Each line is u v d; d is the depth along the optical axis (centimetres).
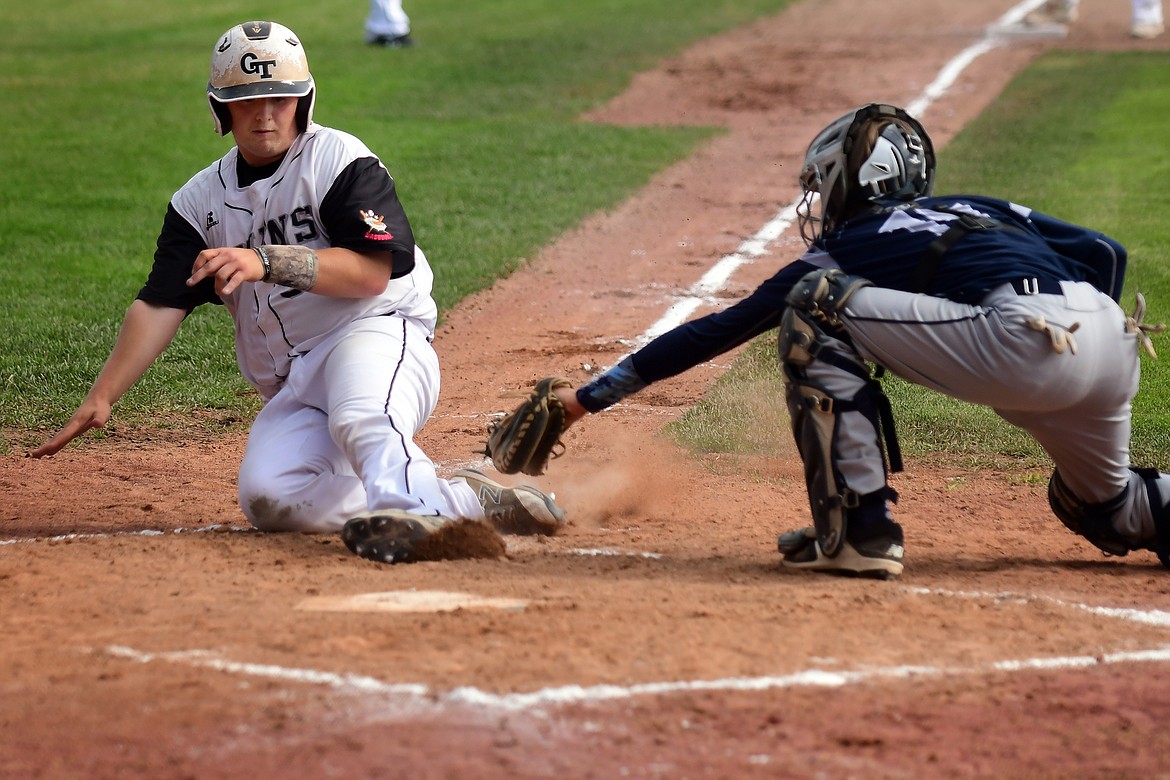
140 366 1744
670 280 3619
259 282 1755
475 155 5094
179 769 996
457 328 3191
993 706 1138
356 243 1700
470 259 3769
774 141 5481
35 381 2672
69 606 1380
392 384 1709
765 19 8462
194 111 5706
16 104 5831
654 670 1181
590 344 3031
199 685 1140
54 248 3800
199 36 7675
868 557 1526
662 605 1375
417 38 7669
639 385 1593
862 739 1062
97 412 1711
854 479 1511
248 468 1750
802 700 1133
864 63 7075
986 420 2445
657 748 1038
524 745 1034
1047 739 1078
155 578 1492
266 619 1318
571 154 5162
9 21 8225
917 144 1555
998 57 7175
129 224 4081
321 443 1759
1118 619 1402
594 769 1001
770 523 1873
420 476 1636
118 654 1220
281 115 1698
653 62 7075
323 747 1025
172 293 1761
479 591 1433
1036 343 1416
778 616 1350
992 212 1527
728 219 4319
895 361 1481
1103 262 1514
